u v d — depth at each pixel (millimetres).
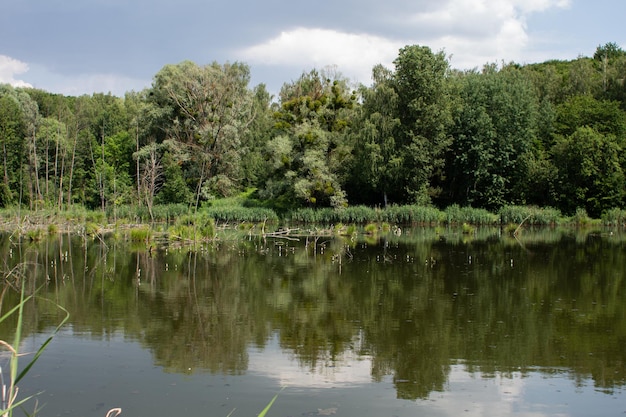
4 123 53438
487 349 10758
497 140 52562
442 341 11297
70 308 14062
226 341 11242
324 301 15078
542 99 61188
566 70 74625
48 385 8773
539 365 9867
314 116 50562
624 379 9188
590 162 48406
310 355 10414
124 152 59625
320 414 7777
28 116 53562
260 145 63438
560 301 15086
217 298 15398
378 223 46250
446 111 51625
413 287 17141
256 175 59844
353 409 7961
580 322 12789
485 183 53062
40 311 13688
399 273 19891
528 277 19000
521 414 7848
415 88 52375
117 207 47000
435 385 8922
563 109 57031
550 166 51062
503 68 67625
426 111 51344
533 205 50469
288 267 21375
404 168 50188
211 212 45469
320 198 49688
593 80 63156
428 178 54750
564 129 55125
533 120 53906
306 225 44906
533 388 8797
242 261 23062
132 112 70875
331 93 54031
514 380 9148
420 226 45094
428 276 19219
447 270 20609
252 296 15711
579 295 15898
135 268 20891
